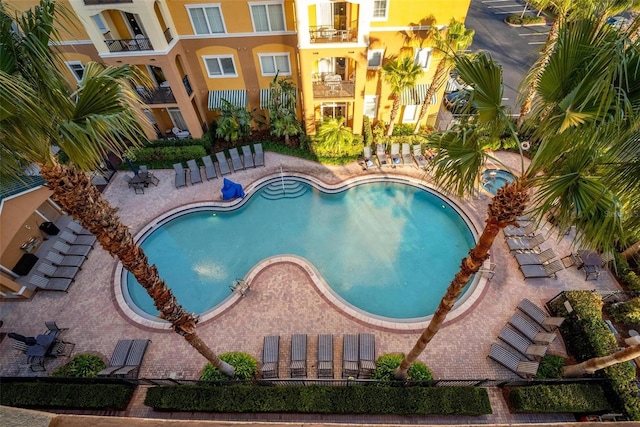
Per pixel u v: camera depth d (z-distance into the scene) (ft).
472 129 25.40
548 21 118.42
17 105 17.80
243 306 55.83
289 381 45.78
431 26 66.39
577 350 47.93
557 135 20.48
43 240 66.80
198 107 82.53
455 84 89.97
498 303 54.49
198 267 63.26
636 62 18.25
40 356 49.32
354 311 54.75
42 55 19.21
